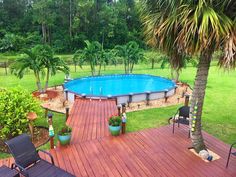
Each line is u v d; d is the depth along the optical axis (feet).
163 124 31.94
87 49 62.85
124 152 21.85
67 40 145.48
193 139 21.93
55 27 149.18
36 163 17.46
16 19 147.33
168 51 19.67
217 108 39.29
